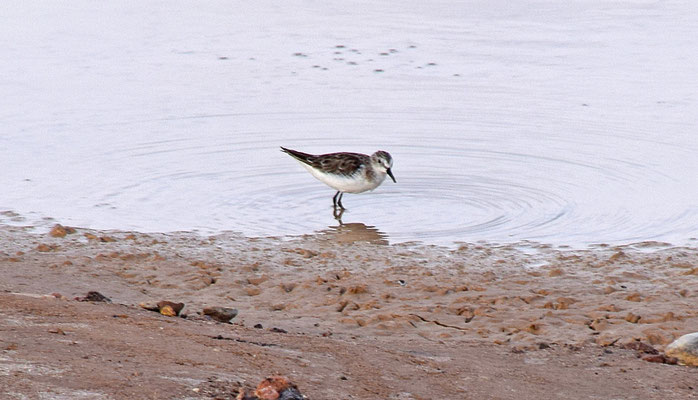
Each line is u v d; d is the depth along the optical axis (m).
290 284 13.06
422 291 12.74
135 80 24.72
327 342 9.78
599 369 9.52
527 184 17.91
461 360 9.56
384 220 16.30
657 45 27.88
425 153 19.78
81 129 20.75
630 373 9.40
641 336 10.86
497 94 23.56
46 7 33.62
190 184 17.91
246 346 9.07
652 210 16.39
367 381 8.43
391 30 30.44
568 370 9.45
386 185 18.12
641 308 11.94
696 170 18.28
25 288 12.25
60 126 20.86
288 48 28.34
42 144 19.70
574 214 16.30
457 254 14.52
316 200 17.44
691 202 16.72
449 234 15.53
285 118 21.92
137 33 30.06
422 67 26.09
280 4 34.75
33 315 9.41
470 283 13.14
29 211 16.16
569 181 17.95
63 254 14.13
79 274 13.15
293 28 30.89
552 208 16.64
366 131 21.06
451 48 28.08
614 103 22.61
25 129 20.55
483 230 15.66
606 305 12.04
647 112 21.89
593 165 18.73
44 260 13.77
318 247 14.91
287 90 23.98
